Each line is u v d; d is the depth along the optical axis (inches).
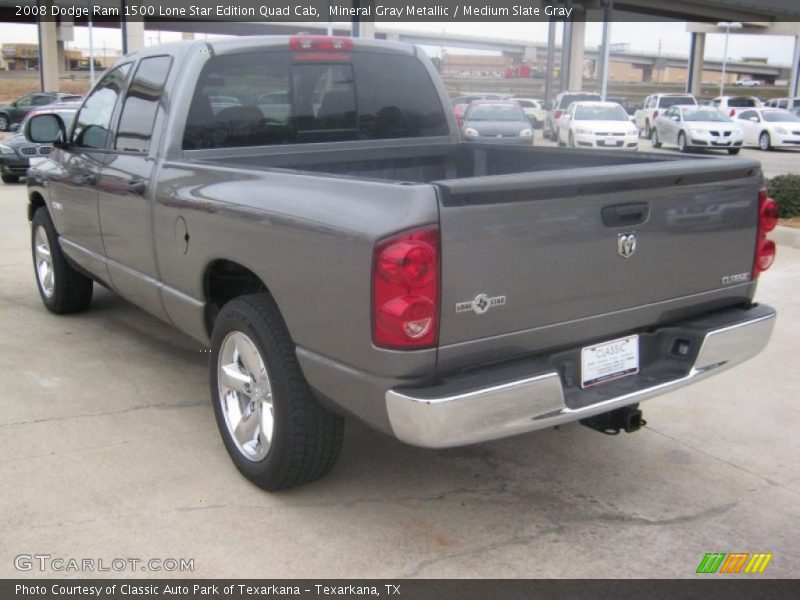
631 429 140.6
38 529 134.3
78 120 221.8
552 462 162.6
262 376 144.2
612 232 127.9
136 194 177.5
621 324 134.1
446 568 126.0
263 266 136.8
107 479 151.3
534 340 123.8
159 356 221.5
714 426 179.8
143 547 130.0
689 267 140.5
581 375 131.6
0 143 644.7
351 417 129.5
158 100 178.7
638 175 127.6
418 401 112.8
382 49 201.5
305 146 190.7
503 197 115.9
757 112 1183.6
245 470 149.3
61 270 245.9
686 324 143.6
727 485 153.7
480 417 115.5
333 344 123.7
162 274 173.9
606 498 148.5
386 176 203.5
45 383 200.1
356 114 199.2
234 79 178.5
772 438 173.9
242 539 132.8
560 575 124.8
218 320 151.7
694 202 138.3
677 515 142.9
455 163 215.3
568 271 124.0
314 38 188.7
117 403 188.4
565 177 119.9
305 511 141.9
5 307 268.4
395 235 111.3
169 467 156.7
